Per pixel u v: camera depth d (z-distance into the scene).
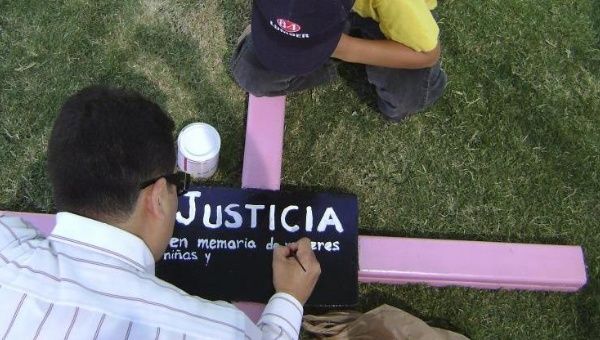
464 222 2.14
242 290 1.91
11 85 2.16
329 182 2.16
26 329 1.03
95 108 1.14
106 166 1.11
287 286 1.58
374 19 1.79
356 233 1.97
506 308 2.04
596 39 2.38
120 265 1.09
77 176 1.11
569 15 2.39
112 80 2.20
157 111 1.21
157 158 1.16
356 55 1.80
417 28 1.71
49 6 2.25
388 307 1.87
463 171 2.20
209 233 1.94
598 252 2.13
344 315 1.91
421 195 2.16
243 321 1.15
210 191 1.97
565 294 2.07
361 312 2.00
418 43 1.75
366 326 1.85
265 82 1.99
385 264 1.99
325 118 2.23
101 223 1.11
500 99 2.29
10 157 2.09
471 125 2.25
